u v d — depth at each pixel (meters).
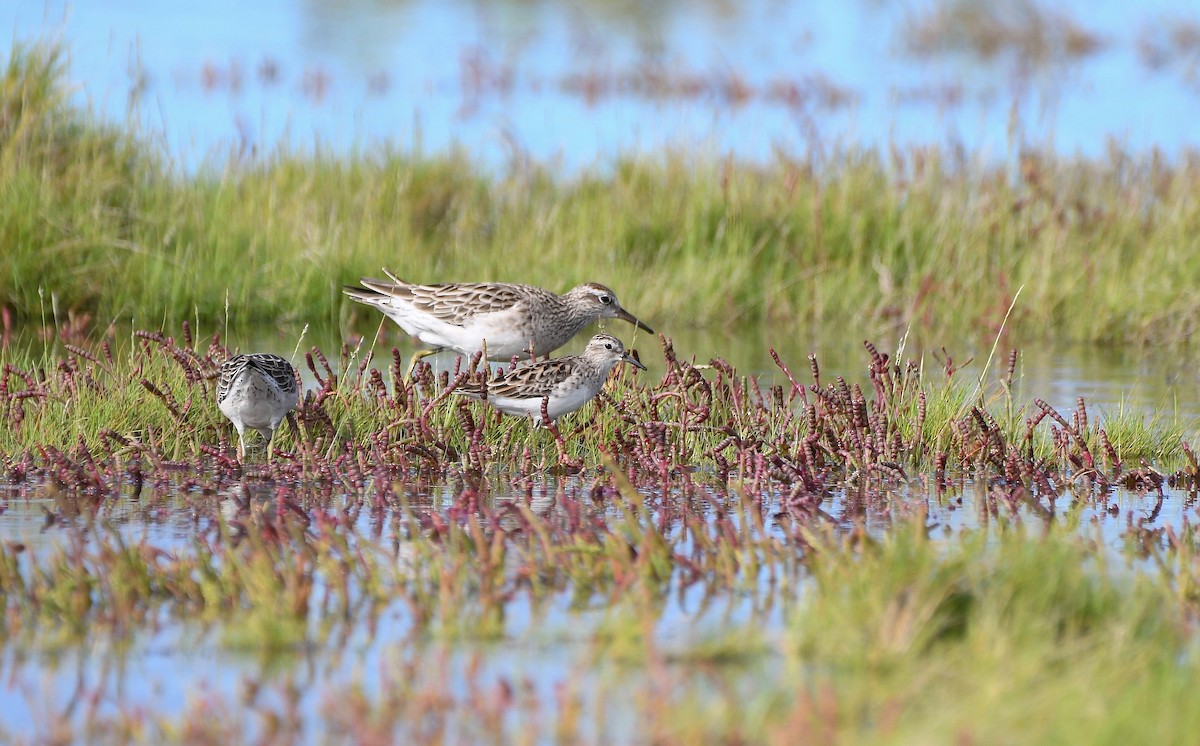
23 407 13.08
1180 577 9.33
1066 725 6.87
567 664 8.19
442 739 7.19
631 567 9.57
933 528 11.13
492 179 24.17
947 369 14.64
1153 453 13.84
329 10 46.69
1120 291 20.33
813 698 7.53
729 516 11.38
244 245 20.59
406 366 17.31
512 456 13.05
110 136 21.66
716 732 7.16
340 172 23.08
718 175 23.27
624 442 13.20
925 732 6.92
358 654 8.34
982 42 43.44
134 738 7.23
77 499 11.55
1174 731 6.73
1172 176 24.02
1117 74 39.31
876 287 21.33
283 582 9.23
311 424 13.11
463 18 46.00
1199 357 18.94
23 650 8.35
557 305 16.11
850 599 8.52
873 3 50.28
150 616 8.90
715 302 20.81
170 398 13.02
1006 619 8.20
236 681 7.95
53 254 19.28
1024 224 21.91
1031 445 13.17
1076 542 10.08
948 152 24.70
